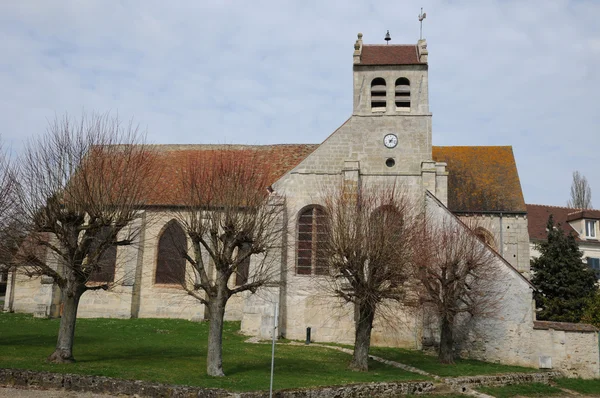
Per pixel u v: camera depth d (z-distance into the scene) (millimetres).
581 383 24281
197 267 20156
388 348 28938
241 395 16344
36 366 18578
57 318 32875
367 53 34562
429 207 29250
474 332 27531
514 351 26484
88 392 17047
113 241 21797
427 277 24828
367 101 32219
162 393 16703
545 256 37688
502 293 27094
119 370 18734
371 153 31547
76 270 20297
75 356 21375
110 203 21422
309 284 30281
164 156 37844
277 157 37250
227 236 20594
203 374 18953
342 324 29766
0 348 22234
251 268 29469
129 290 33188
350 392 18422
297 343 28484
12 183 23391
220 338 19266
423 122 31703
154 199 33062
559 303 35969
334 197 27047
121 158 23109
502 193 35312
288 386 17828
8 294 35188
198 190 21641
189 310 33188
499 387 22094
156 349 24156
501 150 38500
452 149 39031
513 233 34156
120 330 29078
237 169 25562
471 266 25516
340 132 32156
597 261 48281
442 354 25469
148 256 34031
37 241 20875
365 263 22828
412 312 26844
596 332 25656
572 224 50562
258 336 29000
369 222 23016
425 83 32156
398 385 19469
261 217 22000
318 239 26016
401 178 31125
